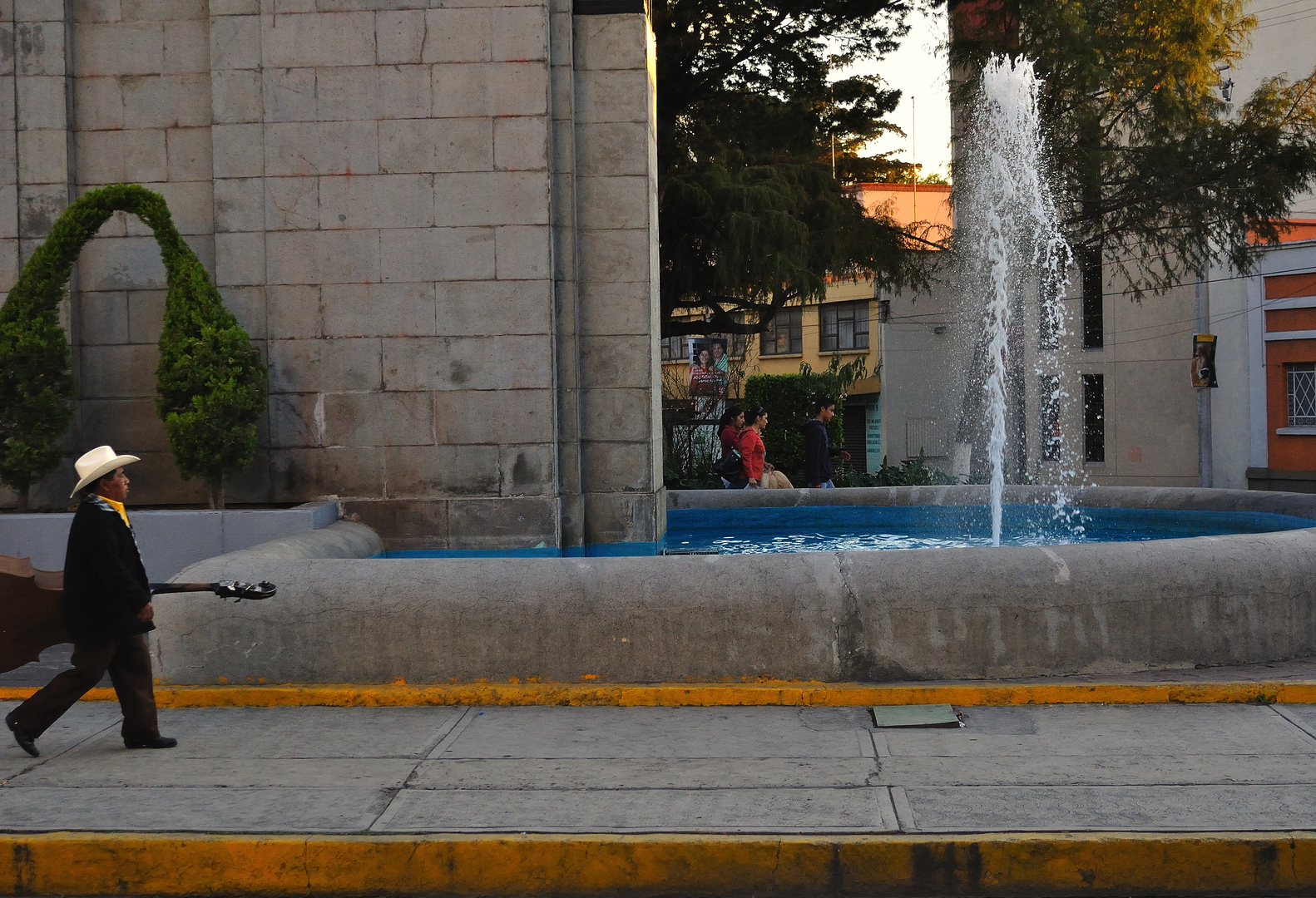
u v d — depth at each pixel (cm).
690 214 2084
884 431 4012
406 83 955
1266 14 3127
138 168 980
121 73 980
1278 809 467
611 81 992
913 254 2702
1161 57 2525
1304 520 1002
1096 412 3394
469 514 958
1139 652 670
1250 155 2505
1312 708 619
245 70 959
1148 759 534
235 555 725
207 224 979
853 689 643
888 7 2111
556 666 671
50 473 953
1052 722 600
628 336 994
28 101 966
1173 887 435
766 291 2173
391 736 595
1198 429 3120
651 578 677
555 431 963
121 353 981
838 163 2811
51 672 716
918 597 665
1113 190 2662
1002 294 1362
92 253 982
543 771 536
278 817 480
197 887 452
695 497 1316
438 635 675
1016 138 2080
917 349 3900
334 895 450
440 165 957
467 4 954
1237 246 2595
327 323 961
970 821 461
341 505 960
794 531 1280
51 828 469
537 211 955
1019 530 1270
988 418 3438
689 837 451
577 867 447
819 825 461
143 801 502
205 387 905
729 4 2061
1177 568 679
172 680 679
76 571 563
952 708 628
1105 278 3334
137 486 976
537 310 956
